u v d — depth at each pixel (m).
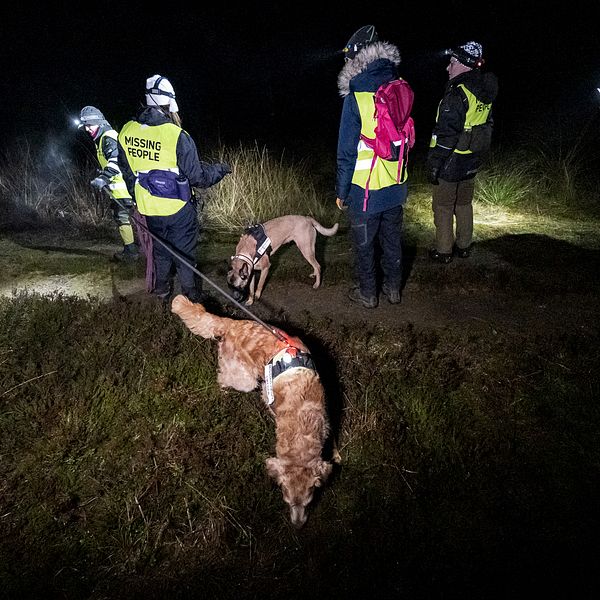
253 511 3.13
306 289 5.35
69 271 5.75
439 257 5.85
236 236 6.77
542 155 8.55
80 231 6.87
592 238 6.52
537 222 7.09
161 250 4.40
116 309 4.75
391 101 3.98
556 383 4.02
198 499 3.18
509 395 3.93
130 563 2.88
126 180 4.23
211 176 4.21
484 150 5.30
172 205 4.14
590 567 2.87
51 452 3.40
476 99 4.94
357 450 3.52
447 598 2.76
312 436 2.91
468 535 3.04
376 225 4.55
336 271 5.64
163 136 3.92
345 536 3.05
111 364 4.05
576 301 5.11
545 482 3.30
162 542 2.99
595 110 9.83
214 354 4.21
